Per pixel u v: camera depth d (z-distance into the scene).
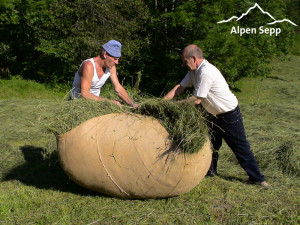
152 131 3.69
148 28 16.03
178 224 3.49
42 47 14.30
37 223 3.48
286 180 4.62
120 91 4.62
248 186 4.38
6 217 3.60
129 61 15.22
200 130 3.62
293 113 8.94
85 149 3.73
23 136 6.34
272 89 18.27
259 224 3.51
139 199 3.93
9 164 5.18
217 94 4.04
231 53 15.12
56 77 15.20
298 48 34.56
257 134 6.62
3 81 13.52
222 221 3.56
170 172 3.65
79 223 3.48
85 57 14.59
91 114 4.00
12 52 15.59
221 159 5.39
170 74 15.98
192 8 14.89
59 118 3.94
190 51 3.94
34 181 4.56
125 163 3.68
